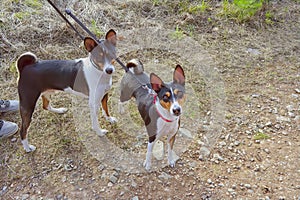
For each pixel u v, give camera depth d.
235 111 3.50
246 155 3.04
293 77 3.91
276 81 3.87
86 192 2.76
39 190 2.79
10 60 4.04
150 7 4.95
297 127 3.30
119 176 2.87
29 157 3.04
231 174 2.88
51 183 2.83
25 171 2.93
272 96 3.67
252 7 4.74
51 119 3.38
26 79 2.81
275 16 4.88
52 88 2.94
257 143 3.15
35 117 3.40
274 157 3.01
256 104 3.58
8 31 4.36
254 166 2.94
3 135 3.17
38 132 3.27
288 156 3.01
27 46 4.21
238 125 3.34
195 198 2.70
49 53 4.13
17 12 4.67
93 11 4.73
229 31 4.60
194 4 5.04
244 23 4.72
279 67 4.06
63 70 2.84
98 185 2.81
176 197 2.71
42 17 4.61
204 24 4.71
